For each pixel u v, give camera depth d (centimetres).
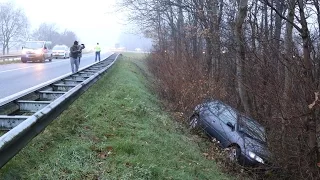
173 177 556
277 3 852
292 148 685
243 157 868
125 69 2448
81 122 702
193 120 1129
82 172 473
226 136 973
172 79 1435
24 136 417
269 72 723
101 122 727
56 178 435
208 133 1057
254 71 809
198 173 661
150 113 988
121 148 597
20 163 442
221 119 1043
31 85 1441
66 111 744
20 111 587
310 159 654
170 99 1438
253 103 961
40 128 478
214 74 1395
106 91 1176
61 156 492
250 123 862
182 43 1927
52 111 539
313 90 611
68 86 878
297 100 644
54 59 4391
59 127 626
